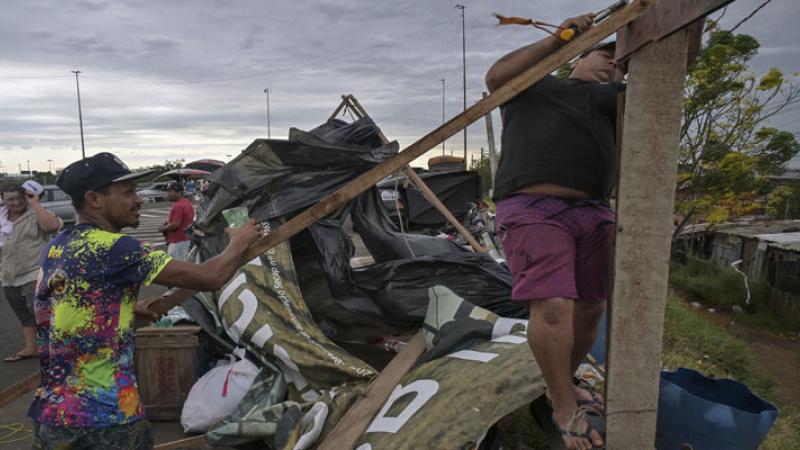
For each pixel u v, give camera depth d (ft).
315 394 11.17
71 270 6.56
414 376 10.14
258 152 13.93
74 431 6.48
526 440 10.61
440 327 11.29
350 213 16.51
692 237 53.93
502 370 9.07
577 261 7.21
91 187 6.88
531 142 6.88
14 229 16.97
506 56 6.72
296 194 14.11
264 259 13.30
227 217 13.78
